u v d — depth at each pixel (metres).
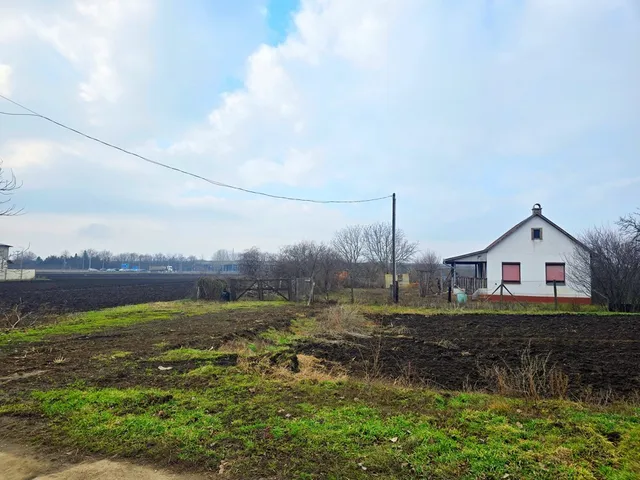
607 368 7.96
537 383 6.54
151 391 5.52
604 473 3.39
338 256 47.28
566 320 16.92
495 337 12.16
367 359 8.63
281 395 5.46
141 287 36.69
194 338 10.03
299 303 22.30
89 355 8.05
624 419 4.64
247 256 37.31
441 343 10.64
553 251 25.28
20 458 3.74
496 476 3.35
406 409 4.96
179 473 3.48
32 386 5.86
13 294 26.77
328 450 3.80
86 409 4.86
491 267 26.25
